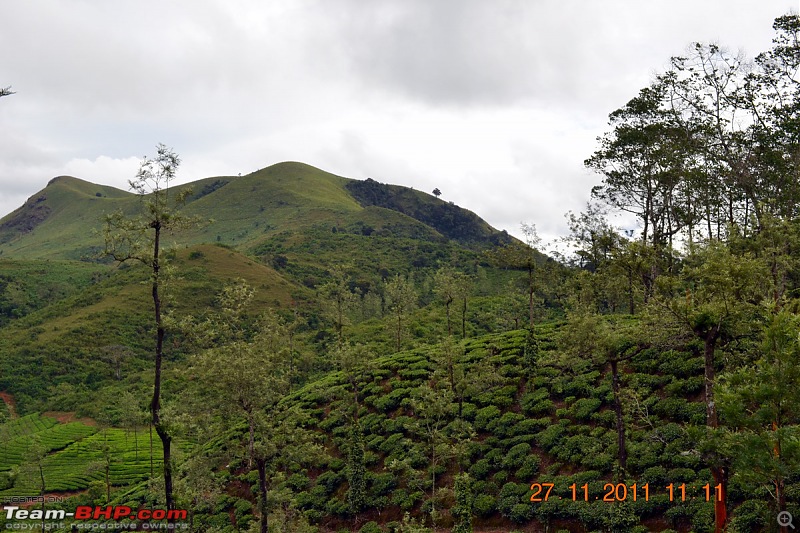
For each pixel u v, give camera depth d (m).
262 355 34.38
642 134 56.97
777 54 47.72
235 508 45.84
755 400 22.38
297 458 35.31
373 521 40.31
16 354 102.75
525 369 47.97
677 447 32.41
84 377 98.38
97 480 64.31
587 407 40.53
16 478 65.25
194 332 33.34
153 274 31.02
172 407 32.03
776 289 32.84
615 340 31.48
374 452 47.03
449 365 47.41
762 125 50.94
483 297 109.06
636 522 30.20
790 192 45.91
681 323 28.61
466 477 36.34
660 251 43.19
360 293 136.38
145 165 30.17
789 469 20.62
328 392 56.41
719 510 25.36
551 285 70.00
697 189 54.59
